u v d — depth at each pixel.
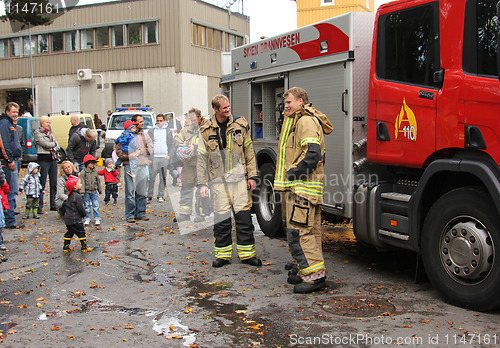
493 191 4.43
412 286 5.54
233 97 9.16
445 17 4.96
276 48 7.73
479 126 4.61
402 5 5.46
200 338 4.25
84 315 4.84
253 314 4.78
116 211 10.70
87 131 11.15
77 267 6.50
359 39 6.16
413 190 5.53
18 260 6.86
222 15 37.38
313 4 20.66
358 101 6.18
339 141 6.34
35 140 10.23
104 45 35.03
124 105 35.19
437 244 4.99
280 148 5.68
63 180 9.02
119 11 34.34
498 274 4.43
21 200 12.15
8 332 4.42
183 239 8.00
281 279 5.89
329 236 8.08
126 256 7.02
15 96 38.12
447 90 4.91
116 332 4.41
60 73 36.31
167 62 33.59
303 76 7.09
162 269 6.38
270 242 7.75
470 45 4.73
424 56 5.21
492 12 4.57
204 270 6.32
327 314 4.72
